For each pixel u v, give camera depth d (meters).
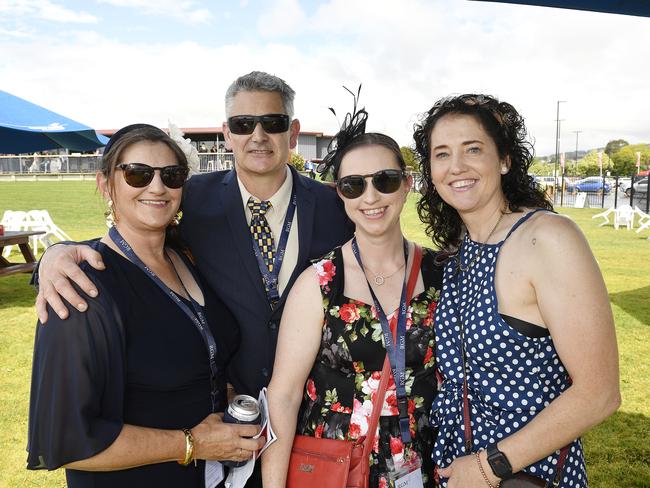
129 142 1.86
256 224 2.70
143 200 1.88
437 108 1.95
